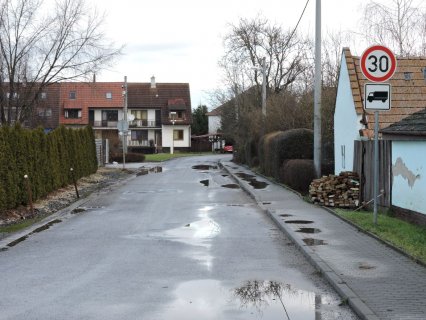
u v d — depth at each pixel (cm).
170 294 717
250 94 4909
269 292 728
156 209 1659
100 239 1150
